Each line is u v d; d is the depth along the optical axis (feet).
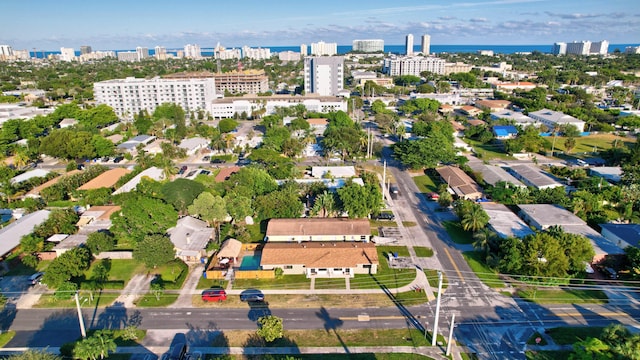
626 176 404.77
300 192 379.55
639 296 247.09
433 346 208.95
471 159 529.04
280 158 462.19
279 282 266.36
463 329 221.05
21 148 527.40
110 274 274.77
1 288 260.83
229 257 287.28
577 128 630.33
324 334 218.59
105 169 458.50
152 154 536.42
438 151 465.88
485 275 270.67
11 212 367.66
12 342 213.87
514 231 305.73
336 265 270.26
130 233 302.45
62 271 249.55
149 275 274.16
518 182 410.72
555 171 451.12
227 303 245.24
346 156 538.47
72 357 200.03
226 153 558.56
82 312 237.45
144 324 226.99
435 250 303.68
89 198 374.02
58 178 432.25
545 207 350.43
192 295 252.83
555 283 252.83
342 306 241.96
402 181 451.12
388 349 207.51
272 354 204.64
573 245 259.60
